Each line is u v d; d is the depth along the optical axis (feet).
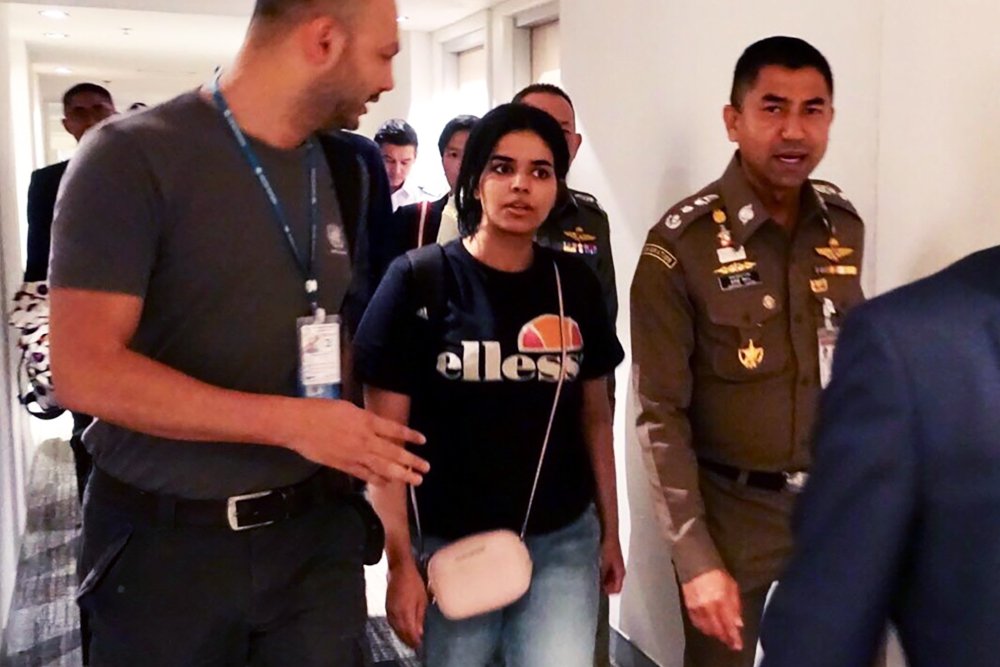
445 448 5.82
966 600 2.28
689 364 6.15
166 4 15.53
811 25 6.68
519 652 6.09
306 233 4.73
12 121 18.29
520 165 5.74
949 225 5.18
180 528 4.62
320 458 4.25
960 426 2.27
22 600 11.80
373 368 5.75
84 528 4.83
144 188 4.24
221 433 4.16
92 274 4.09
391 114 19.51
